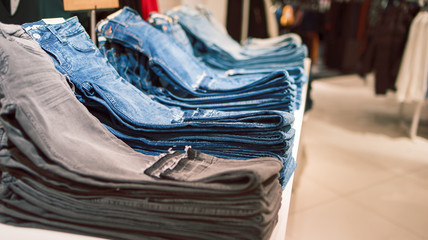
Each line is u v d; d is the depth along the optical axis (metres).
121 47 1.07
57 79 0.68
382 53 3.15
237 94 0.97
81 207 0.57
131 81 1.07
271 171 0.55
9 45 0.62
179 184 0.52
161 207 0.54
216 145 0.72
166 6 2.13
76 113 0.67
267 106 0.89
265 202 0.52
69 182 0.57
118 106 0.76
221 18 2.89
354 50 5.84
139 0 1.39
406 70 2.81
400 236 1.73
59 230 0.59
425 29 2.65
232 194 0.51
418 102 2.88
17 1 0.99
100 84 0.81
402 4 3.02
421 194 2.13
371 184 2.25
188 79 1.07
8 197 0.61
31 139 0.57
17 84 0.59
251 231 0.52
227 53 1.50
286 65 1.42
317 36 5.35
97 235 0.58
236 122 0.70
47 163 0.57
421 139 3.07
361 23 5.58
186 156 0.67
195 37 1.52
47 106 0.62
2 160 0.58
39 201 0.58
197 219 0.54
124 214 0.55
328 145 2.89
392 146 2.88
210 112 0.84
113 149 0.67
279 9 4.35
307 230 1.76
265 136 0.68
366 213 1.92
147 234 0.56
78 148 0.60
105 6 1.08
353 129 3.31
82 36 0.90
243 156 0.71
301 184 2.23
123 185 0.54
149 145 0.76
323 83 5.39
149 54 1.03
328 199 2.06
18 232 0.58
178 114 0.86
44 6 1.00
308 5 4.68
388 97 4.59
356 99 4.45
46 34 0.81
